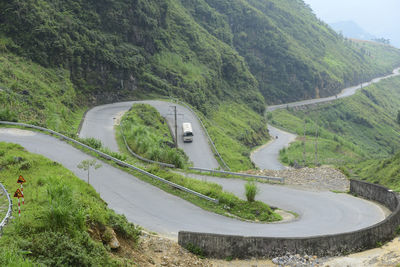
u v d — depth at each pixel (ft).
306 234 69.92
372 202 96.89
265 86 639.76
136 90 310.45
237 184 113.29
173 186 95.66
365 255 58.75
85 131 181.06
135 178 101.04
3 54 225.97
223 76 471.62
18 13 247.29
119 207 80.23
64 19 276.82
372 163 240.53
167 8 400.47
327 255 59.47
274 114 555.28
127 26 327.06
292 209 90.58
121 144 160.97
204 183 102.63
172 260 52.80
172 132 228.43
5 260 34.83
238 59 505.25
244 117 411.95
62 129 161.17
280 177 118.42
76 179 71.87
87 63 275.80
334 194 104.78
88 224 47.19
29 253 38.24
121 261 44.65
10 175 74.02
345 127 604.49
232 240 58.65
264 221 79.51
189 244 59.16
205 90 384.68
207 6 579.89
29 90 192.24
